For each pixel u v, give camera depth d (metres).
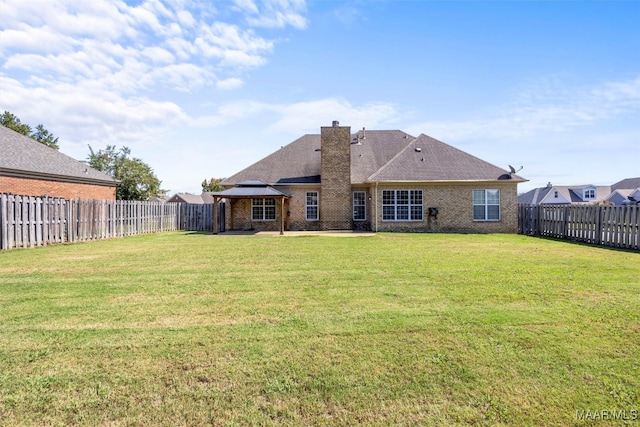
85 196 24.03
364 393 3.02
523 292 6.25
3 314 5.09
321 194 23.12
